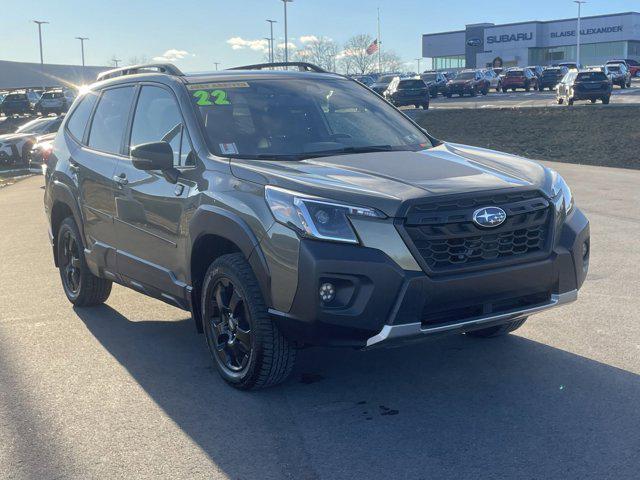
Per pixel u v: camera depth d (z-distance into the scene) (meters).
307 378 4.79
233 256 4.45
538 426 3.97
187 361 5.18
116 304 6.76
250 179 4.37
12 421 4.25
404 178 4.23
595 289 6.69
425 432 3.95
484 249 4.07
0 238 10.59
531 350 5.15
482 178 4.27
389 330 3.88
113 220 5.64
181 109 5.11
